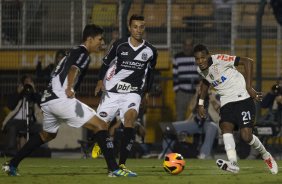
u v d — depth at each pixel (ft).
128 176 86.58
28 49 168.86
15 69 168.66
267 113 155.63
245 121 95.86
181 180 82.94
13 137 154.10
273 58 170.81
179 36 169.07
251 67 96.12
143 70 100.78
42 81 165.48
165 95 169.27
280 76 170.81
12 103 153.89
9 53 168.76
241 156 151.74
